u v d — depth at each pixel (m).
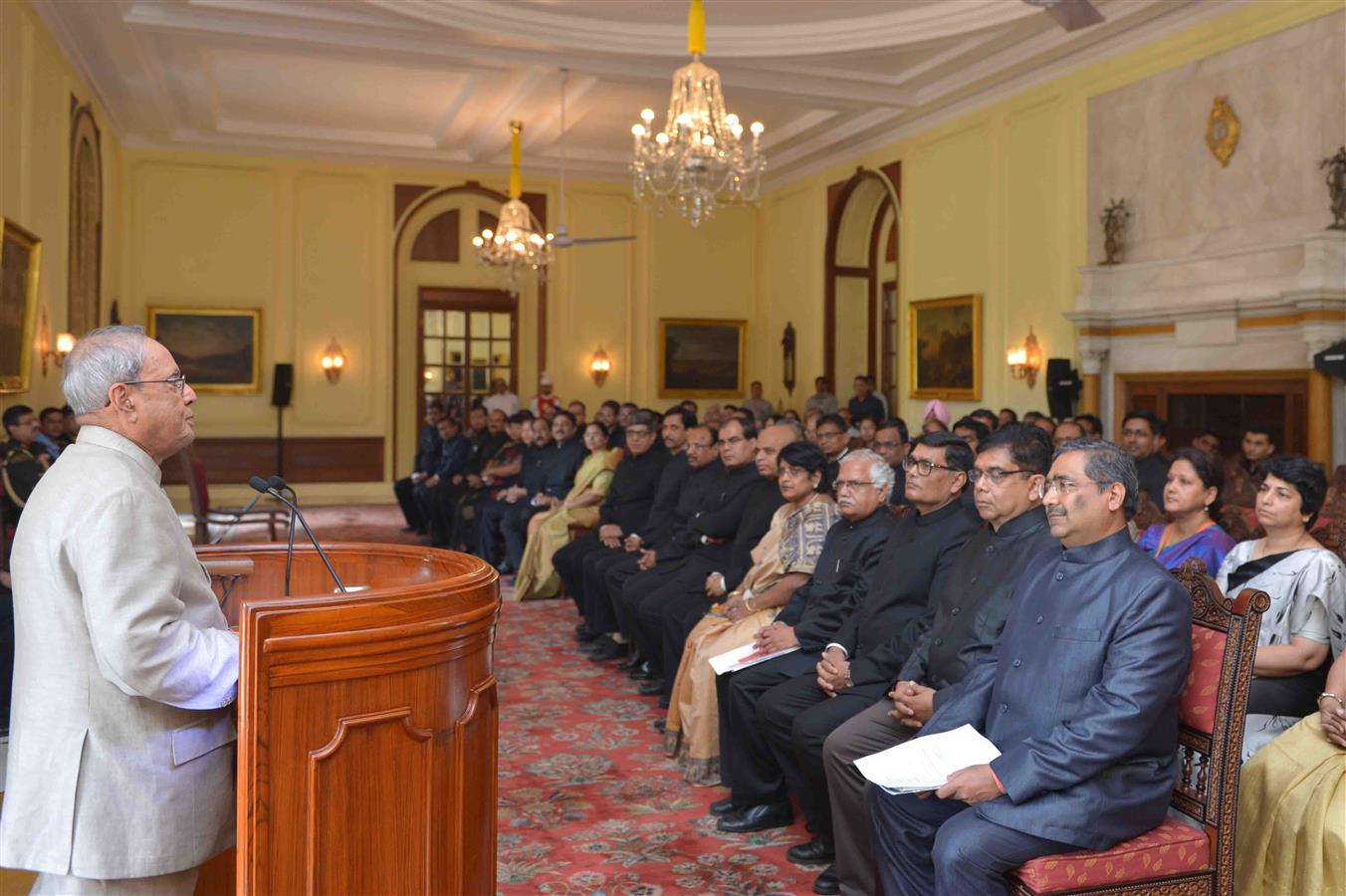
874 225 15.84
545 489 10.09
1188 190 9.81
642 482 8.16
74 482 2.19
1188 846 2.74
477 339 17.53
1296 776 3.05
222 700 2.22
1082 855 2.67
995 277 12.22
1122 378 10.51
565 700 6.06
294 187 16.36
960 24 10.44
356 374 16.70
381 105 14.50
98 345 2.28
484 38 10.98
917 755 2.93
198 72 12.70
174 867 2.24
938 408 9.87
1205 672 2.87
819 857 3.93
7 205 8.36
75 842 2.16
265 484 2.67
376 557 3.04
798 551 4.91
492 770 2.51
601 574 7.16
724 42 11.26
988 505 3.49
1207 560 4.25
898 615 3.96
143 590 2.12
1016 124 11.85
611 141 15.99
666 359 17.67
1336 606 3.41
